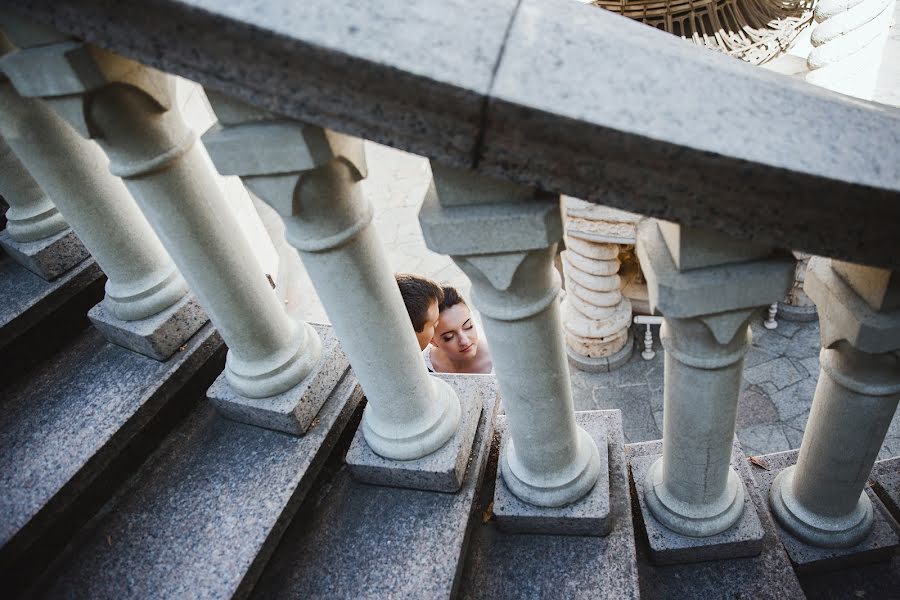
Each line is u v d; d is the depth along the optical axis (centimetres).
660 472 199
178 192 151
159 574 170
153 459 200
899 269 104
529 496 184
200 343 213
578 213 411
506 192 111
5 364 208
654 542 192
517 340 143
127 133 136
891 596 196
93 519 186
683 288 117
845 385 152
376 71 89
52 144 167
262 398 196
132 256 197
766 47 365
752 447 433
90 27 99
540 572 182
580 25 97
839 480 181
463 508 187
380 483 197
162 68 100
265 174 120
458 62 89
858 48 445
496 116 90
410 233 706
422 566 175
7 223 234
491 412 217
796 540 201
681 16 352
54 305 216
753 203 95
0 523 168
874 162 92
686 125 90
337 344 211
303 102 97
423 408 187
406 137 96
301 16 90
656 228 130
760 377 476
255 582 171
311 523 191
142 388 200
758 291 117
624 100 90
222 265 169
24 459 184
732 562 195
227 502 184
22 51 119
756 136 91
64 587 171
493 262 120
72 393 203
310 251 141
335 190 132
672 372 149
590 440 196
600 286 453
